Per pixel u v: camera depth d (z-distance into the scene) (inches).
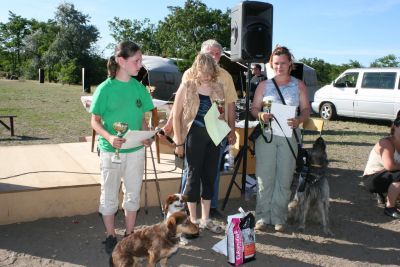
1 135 416.8
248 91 217.0
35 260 147.8
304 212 183.5
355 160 343.0
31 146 280.1
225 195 225.0
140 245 129.6
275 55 169.9
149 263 128.7
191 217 170.9
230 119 179.2
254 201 223.3
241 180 228.5
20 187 179.0
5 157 243.4
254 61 214.4
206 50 178.5
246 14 211.0
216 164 169.2
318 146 180.7
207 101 162.1
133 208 151.8
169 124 179.0
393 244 175.2
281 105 167.3
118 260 130.4
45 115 594.2
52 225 177.0
